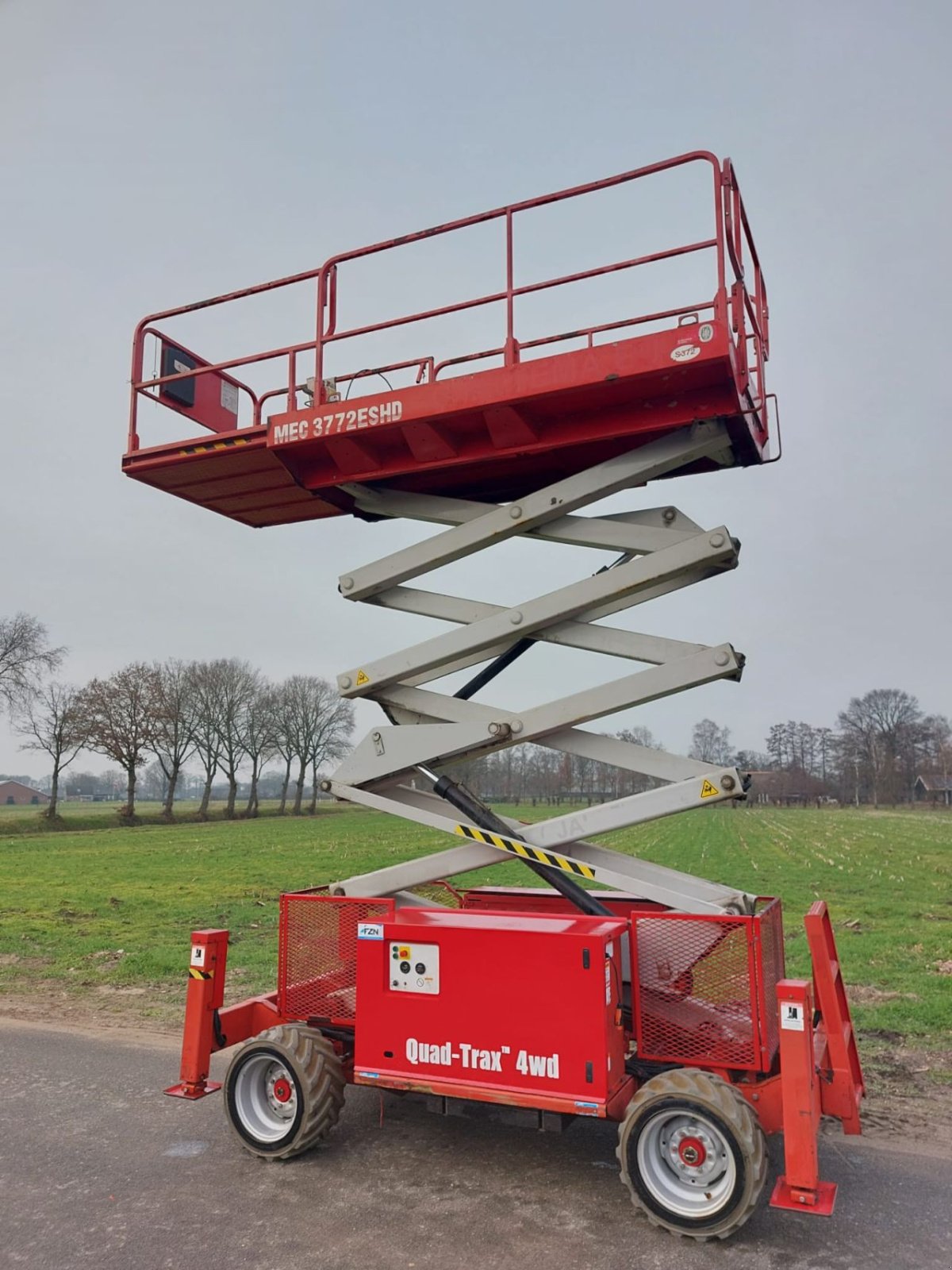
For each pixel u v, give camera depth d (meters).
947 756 105.06
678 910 4.92
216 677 72.75
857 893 18.41
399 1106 6.15
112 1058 7.32
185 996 9.73
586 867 5.14
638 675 5.26
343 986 5.50
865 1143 5.42
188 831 50.12
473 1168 5.08
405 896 5.90
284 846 35.97
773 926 5.07
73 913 16.45
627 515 5.51
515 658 5.94
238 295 6.33
